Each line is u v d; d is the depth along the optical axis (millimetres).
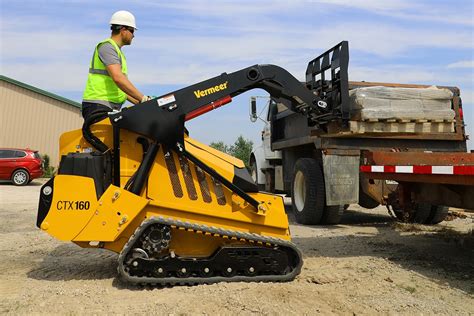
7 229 7785
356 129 5875
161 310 3662
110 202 4273
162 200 4523
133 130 4422
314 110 5027
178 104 4488
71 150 4625
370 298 4039
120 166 4523
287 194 11555
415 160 6027
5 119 26547
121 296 4023
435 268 5137
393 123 5941
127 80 4629
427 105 6066
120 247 4375
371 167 6016
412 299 4023
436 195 5637
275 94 4969
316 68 5656
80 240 4250
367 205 8766
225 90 4625
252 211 4605
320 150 8273
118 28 4902
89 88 4766
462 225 8633
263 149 12234
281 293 4059
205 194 4602
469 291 4289
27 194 15086
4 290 4230
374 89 5848
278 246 4562
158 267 4250
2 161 19359
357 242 6691
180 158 4590
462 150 8320
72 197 4270
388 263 5324
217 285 4281
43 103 27047
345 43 5062
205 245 4555
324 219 8586
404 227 8023
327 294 4105
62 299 3930
